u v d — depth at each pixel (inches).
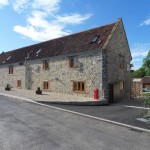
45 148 287.9
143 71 2432.3
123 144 311.9
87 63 892.0
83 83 906.1
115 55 911.0
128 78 1032.8
